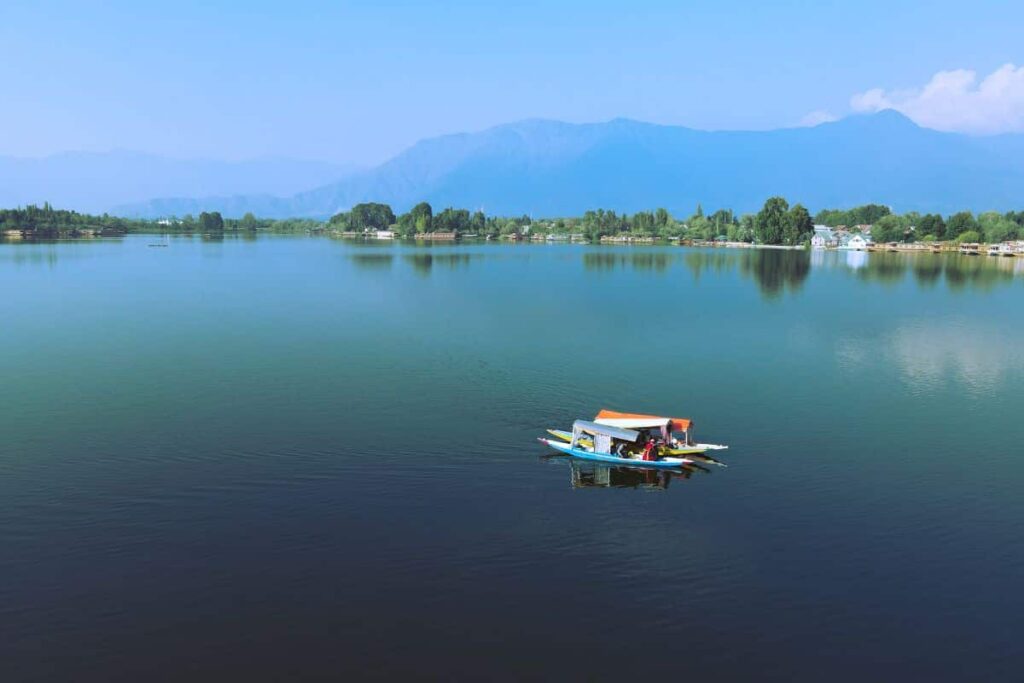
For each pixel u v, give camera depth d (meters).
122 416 83.75
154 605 46.06
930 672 41.09
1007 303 188.75
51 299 183.75
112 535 54.91
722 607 46.81
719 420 85.75
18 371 104.94
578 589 48.56
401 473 67.94
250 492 63.03
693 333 141.38
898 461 72.44
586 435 75.81
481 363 113.00
